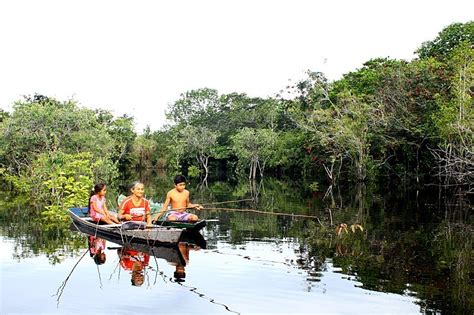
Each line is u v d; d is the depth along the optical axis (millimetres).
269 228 13828
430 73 28703
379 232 13188
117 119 52969
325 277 8117
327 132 34875
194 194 28312
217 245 11016
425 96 28234
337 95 36031
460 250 10633
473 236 12609
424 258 9766
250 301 6809
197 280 7883
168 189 32500
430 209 19188
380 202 22203
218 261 9289
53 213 16531
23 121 25969
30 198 22266
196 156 57438
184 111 73250
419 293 7223
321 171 40781
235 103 64875
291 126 52781
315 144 38125
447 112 21453
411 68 29344
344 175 38562
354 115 32469
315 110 35000
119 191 28422
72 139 26672
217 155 57344
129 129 55656
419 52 37156
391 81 29672
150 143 65875
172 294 7102
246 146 49156
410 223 15117
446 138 23312
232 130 60781
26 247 10562
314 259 9555
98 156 28688
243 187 35156
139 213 11898
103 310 6391
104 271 8422
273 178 48500
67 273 8266
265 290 7336
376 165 32062
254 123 59719
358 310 6449
